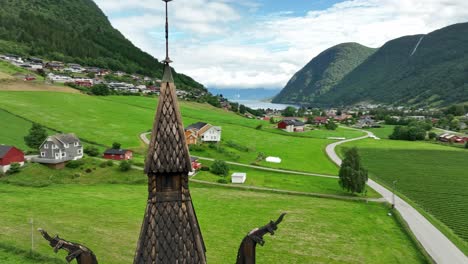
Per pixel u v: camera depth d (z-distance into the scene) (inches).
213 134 6378.0
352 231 3100.4
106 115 7431.1
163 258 452.1
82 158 4507.9
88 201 3388.3
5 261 1989.4
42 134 4864.7
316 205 3823.8
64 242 424.5
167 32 472.1
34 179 3902.6
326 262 2484.0
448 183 4854.8
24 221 2696.9
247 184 4463.6
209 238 2763.3
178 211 465.4
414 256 2657.5
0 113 6338.6
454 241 2967.5
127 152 4891.7
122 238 2559.1
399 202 4010.8
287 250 2645.2
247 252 436.8
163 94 467.2
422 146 7460.6
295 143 7229.3
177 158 458.9
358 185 4180.6
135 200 3523.6
